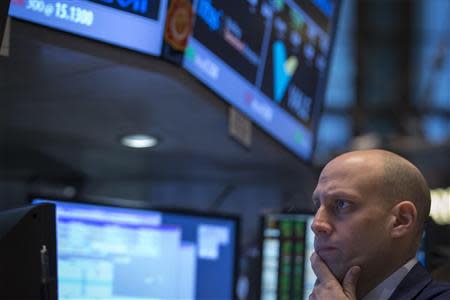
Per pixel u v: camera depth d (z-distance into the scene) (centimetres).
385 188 138
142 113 257
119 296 248
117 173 354
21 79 221
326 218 139
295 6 290
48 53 196
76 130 280
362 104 1264
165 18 204
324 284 136
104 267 244
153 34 203
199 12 224
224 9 239
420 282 136
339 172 139
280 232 255
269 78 272
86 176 361
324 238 139
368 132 1226
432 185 459
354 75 1273
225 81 244
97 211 244
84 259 239
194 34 223
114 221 248
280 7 277
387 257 136
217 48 237
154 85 225
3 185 351
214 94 238
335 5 325
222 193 371
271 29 271
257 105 266
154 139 292
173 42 208
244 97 257
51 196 232
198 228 272
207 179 362
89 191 365
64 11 184
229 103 247
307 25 301
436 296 132
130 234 253
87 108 252
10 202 349
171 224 265
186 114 256
